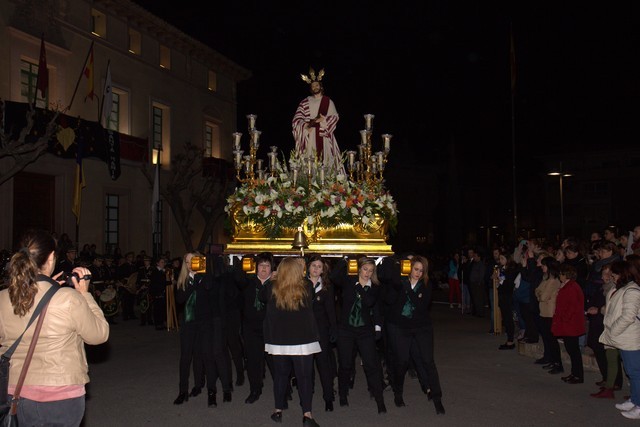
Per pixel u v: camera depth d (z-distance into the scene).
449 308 21.34
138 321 17.89
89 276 4.30
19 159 15.77
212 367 7.78
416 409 7.50
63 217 21.84
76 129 20.62
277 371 6.90
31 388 3.78
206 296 7.86
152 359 11.23
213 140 33.91
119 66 25.17
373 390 7.39
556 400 7.88
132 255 19.77
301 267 6.85
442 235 46.19
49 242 4.17
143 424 6.90
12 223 19.78
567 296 8.89
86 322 3.96
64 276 4.32
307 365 6.70
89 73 22.25
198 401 7.97
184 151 30.09
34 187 21.02
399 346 7.52
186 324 7.86
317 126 11.62
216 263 8.00
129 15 25.66
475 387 8.64
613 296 7.26
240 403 7.88
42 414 3.78
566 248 10.76
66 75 22.05
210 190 30.06
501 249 14.74
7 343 3.85
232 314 8.98
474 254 18.55
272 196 9.48
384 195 9.96
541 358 10.54
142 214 26.55
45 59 19.39
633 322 7.05
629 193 43.28
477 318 18.02
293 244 9.15
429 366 7.34
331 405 7.46
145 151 26.09
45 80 19.34
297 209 9.36
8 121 18.22
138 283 17.91
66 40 22.08
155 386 8.88
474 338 13.68
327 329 7.68
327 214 9.29
